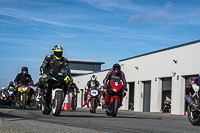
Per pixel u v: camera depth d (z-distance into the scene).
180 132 6.07
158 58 29.61
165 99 28.84
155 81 29.88
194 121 8.65
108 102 12.49
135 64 34.00
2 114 9.95
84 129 5.62
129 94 35.91
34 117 8.93
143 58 32.41
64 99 9.95
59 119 8.46
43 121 7.42
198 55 24.25
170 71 27.61
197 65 24.25
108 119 9.88
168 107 28.06
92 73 47.94
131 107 35.19
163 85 29.22
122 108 36.12
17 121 6.97
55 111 9.56
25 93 17.22
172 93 27.05
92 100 16.70
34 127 5.64
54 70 9.67
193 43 24.88
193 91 9.01
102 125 7.03
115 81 12.00
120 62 37.62
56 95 9.49
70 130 5.32
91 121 8.30
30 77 17.62
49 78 9.56
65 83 9.64
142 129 6.40
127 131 5.78
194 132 6.24
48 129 5.37
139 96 32.72
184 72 25.73
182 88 26.05
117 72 12.20
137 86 33.34
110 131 5.59
